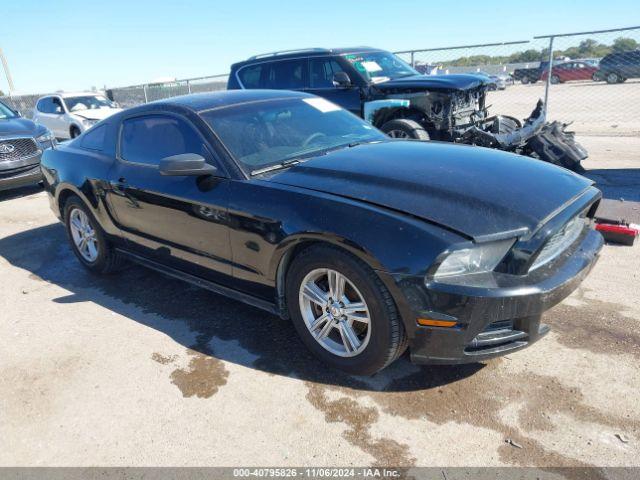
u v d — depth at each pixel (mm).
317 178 2908
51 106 14664
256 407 2637
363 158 3107
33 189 8797
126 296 4105
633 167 7242
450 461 2211
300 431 2449
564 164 6004
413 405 2576
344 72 7727
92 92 15352
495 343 2475
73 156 4445
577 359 2852
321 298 2795
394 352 2582
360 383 2779
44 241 5746
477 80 7109
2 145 7402
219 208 3078
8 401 2828
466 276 2322
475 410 2512
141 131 3848
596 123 12188
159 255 3795
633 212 5156
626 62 11797
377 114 7504
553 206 2566
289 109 3805
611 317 3260
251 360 3061
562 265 2580
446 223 2373
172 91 16656
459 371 2826
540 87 23562
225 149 3211
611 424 2361
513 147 6457
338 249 2574
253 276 3074
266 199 2883
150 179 3590
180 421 2570
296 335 3320
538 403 2529
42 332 3576
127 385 2893
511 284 2332
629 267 4000
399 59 8680
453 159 3088
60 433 2551
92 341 3406
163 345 3297
